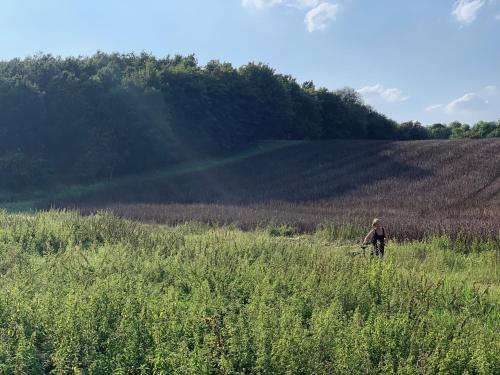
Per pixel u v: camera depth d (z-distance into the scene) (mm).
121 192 44844
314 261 11188
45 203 37531
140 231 15867
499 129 119062
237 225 23219
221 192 44469
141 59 77312
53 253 12688
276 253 12281
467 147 54781
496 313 8547
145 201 39500
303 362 5930
